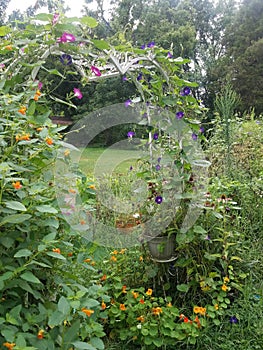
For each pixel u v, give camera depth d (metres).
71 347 1.36
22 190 1.52
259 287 2.81
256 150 4.94
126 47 2.29
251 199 3.78
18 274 1.37
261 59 15.77
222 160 4.48
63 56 1.98
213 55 17.31
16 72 1.87
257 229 3.63
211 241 2.54
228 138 4.55
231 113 5.19
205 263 2.60
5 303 1.37
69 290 1.51
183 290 2.47
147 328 2.26
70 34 1.89
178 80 2.53
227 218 2.87
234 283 2.58
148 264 2.71
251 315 2.49
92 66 2.13
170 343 2.25
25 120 1.59
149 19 14.27
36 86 1.76
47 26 1.86
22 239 1.44
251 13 17.67
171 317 2.31
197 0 21.14
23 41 1.83
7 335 1.18
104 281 2.50
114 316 2.31
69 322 1.51
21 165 1.57
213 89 13.87
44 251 1.47
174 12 16.89
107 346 2.25
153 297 2.51
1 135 1.50
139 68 2.51
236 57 17.14
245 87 15.63
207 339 2.28
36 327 1.39
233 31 18.44
